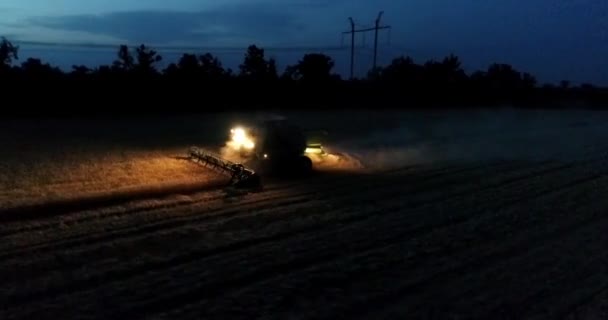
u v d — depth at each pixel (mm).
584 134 38094
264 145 19953
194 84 51531
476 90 75875
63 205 13703
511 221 13906
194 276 9570
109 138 27922
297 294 8969
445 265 10477
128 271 9688
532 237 12477
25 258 10117
